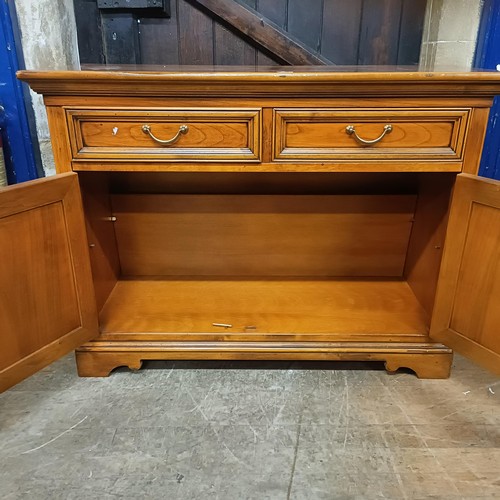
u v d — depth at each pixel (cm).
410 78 87
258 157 96
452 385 112
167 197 132
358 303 127
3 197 83
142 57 159
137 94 91
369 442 94
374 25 155
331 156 95
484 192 91
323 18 155
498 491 83
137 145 95
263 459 89
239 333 112
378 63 159
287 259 139
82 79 88
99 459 89
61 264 98
